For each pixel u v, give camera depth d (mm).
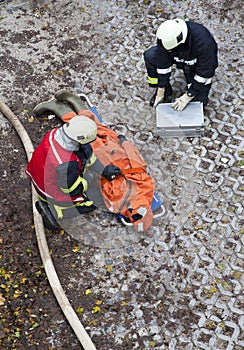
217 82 6199
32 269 5141
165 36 5113
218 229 5246
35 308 4930
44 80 6418
